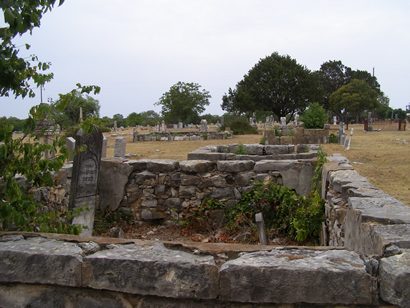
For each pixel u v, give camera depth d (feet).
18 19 11.25
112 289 8.70
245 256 8.84
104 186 29.50
